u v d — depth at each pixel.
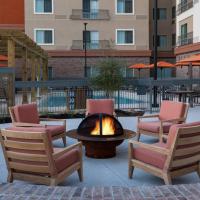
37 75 24.34
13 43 14.41
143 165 5.17
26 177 4.87
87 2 34.47
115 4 34.66
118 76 12.80
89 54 34.12
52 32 34.06
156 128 7.55
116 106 13.79
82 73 34.09
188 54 27.31
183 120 7.61
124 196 3.96
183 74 28.25
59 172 4.79
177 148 4.77
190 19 27.23
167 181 4.78
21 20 34.19
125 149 7.30
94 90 12.92
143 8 34.97
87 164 6.22
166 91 15.84
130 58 34.75
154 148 4.93
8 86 11.80
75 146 5.12
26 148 4.70
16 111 7.22
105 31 34.72
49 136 4.60
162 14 40.81
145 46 35.03
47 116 11.70
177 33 30.50
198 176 5.36
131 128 9.68
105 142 6.39
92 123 6.91
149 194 4.02
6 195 4.02
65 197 3.95
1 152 6.97
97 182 5.25
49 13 33.94
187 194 3.99
